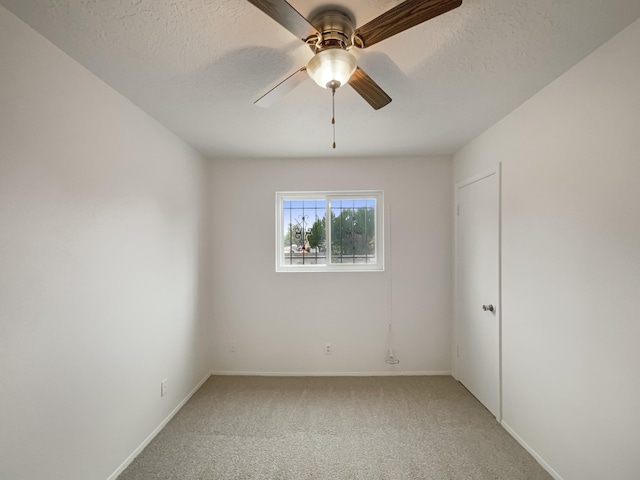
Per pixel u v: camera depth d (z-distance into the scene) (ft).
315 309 10.52
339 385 9.66
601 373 4.66
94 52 4.69
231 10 3.81
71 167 4.82
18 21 3.97
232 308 10.57
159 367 7.34
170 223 7.93
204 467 6.07
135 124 6.46
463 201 9.52
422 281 10.46
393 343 10.46
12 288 3.92
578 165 5.08
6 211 3.85
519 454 6.37
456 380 9.96
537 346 6.12
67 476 4.72
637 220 4.12
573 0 3.69
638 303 4.10
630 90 4.19
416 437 6.98
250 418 7.80
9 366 3.89
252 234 10.61
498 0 3.67
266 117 7.16
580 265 5.06
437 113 7.02
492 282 7.80
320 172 10.61
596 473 4.74
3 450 3.81
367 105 6.59
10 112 3.89
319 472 5.93
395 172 10.52
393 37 4.34
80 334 4.99
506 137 7.14
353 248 10.97
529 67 5.18
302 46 4.58
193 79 5.49
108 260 5.64
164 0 3.63
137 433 6.47
